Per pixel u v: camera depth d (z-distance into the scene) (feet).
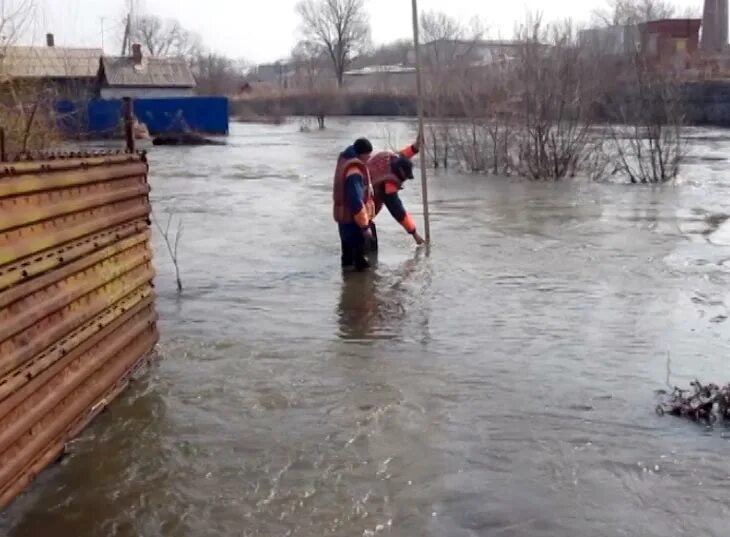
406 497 12.84
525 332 21.63
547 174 64.80
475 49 128.26
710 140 103.60
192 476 13.60
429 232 36.63
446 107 71.92
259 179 69.26
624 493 12.88
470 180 64.64
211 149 116.47
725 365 18.88
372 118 223.92
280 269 30.35
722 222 41.52
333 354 19.83
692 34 163.12
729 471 13.57
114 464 13.98
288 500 12.80
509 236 37.29
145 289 19.02
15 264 12.68
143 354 18.78
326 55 311.47
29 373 12.89
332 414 16.07
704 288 26.58
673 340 20.85
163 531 11.98
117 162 17.42
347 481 13.37
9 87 39.27
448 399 16.79
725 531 11.79
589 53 70.79
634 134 66.90
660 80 64.49
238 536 11.84
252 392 17.26
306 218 44.19
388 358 19.49
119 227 17.37
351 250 29.96
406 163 33.83
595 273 29.04
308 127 181.57
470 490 13.01
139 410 16.29
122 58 201.16
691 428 15.30
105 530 12.00
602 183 61.87
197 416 16.01
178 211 47.93
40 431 13.46
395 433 15.17
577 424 15.49
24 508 12.52
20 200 13.02
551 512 12.32
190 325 22.40
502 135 68.03
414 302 24.99
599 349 20.11
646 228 39.68
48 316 13.75
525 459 14.06
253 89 294.87
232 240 37.17
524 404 16.51
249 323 22.65
